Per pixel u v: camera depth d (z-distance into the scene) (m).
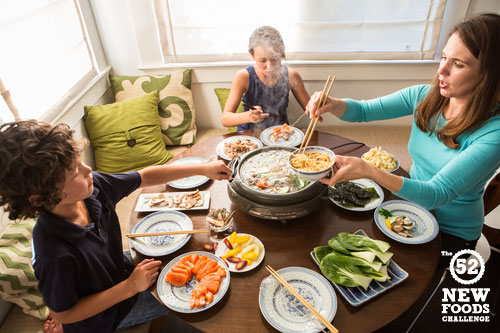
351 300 1.01
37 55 1.93
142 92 2.55
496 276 2.07
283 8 2.42
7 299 1.37
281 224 1.31
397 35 2.49
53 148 0.84
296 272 1.10
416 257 1.16
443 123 1.40
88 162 2.35
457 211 1.45
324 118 2.82
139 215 1.39
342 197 1.41
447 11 2.38
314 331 0.94
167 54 2.62
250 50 2.14
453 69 1.19
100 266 1.09
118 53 2.65
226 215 1.31
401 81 2.66
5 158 0.80
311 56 2.60
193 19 2.47
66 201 0.95
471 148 1.23
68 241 0.98
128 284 1.07
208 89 2.76
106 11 2.46
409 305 1.00
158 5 2.42
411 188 1.19
